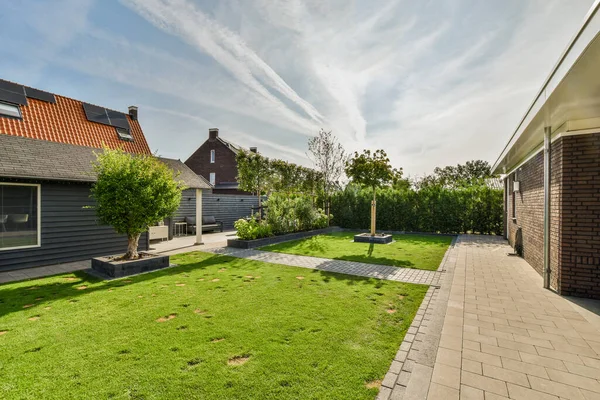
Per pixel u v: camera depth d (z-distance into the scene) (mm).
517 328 3514
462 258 7820
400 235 13578
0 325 3662
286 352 2971
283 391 2361
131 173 6629
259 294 4859
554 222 5027
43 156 7879
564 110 4031
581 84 3102
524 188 7754
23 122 9242
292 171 14305
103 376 2580
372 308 4203
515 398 2275
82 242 8047
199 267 6973
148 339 3271
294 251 9062
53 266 7219
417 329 3516
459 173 48750
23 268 6969
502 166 10016
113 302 4516
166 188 7094
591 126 4508
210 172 30141
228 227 17969
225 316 3924
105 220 6633
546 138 5113
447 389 2383
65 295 4883
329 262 7410
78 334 3404
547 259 5145
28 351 3021
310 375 2578
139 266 6441
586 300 4488
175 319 3834
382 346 3102
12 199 6957
